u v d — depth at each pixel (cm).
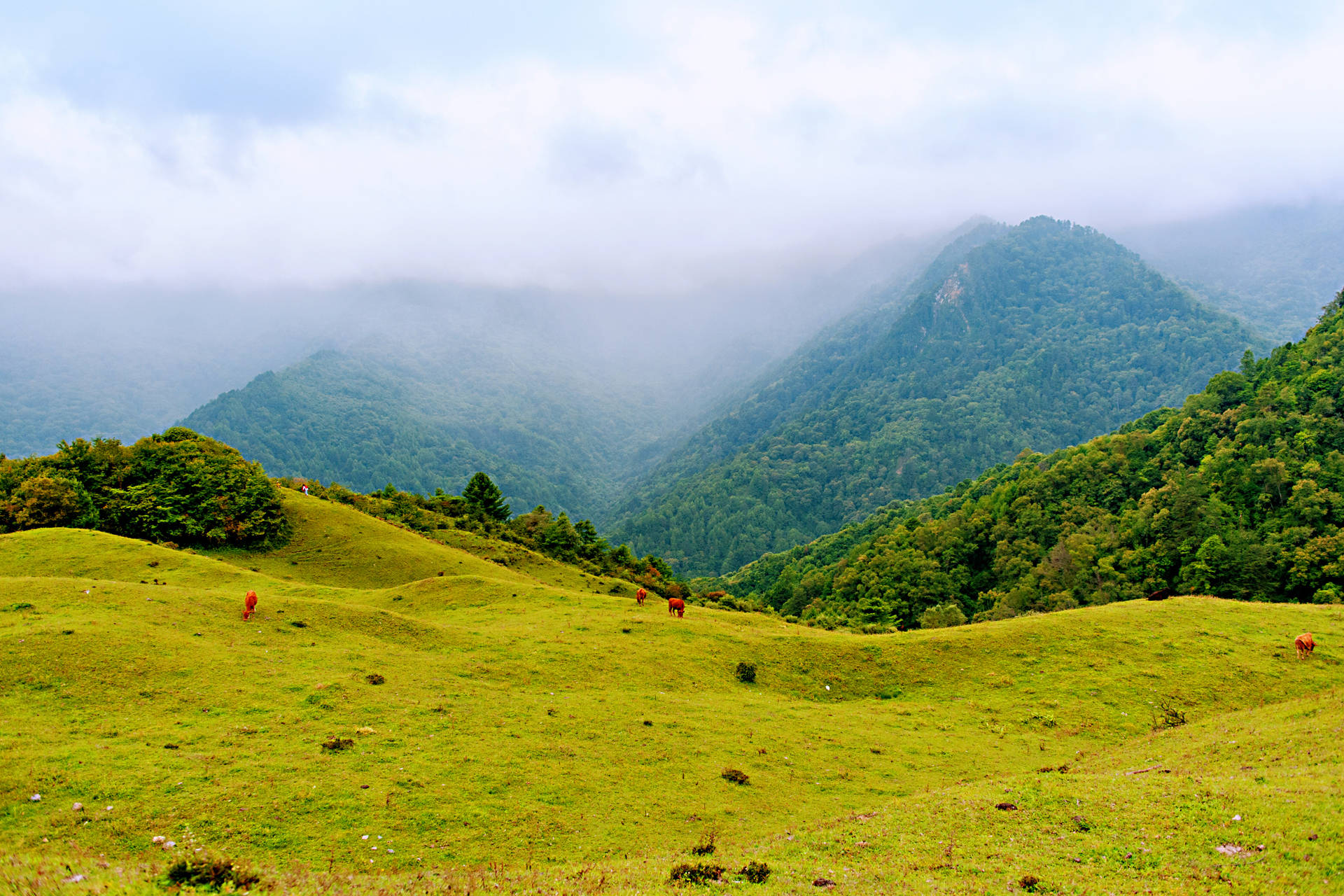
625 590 8438
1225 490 11656
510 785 2531
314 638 3981
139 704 2827
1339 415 12156
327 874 1678
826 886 1530
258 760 2469
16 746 2356
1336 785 1767
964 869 1570
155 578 5372
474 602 5616
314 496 9656
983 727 3766
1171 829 1645
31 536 6047
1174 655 4416
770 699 4019
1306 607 5197
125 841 1892
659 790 2645
